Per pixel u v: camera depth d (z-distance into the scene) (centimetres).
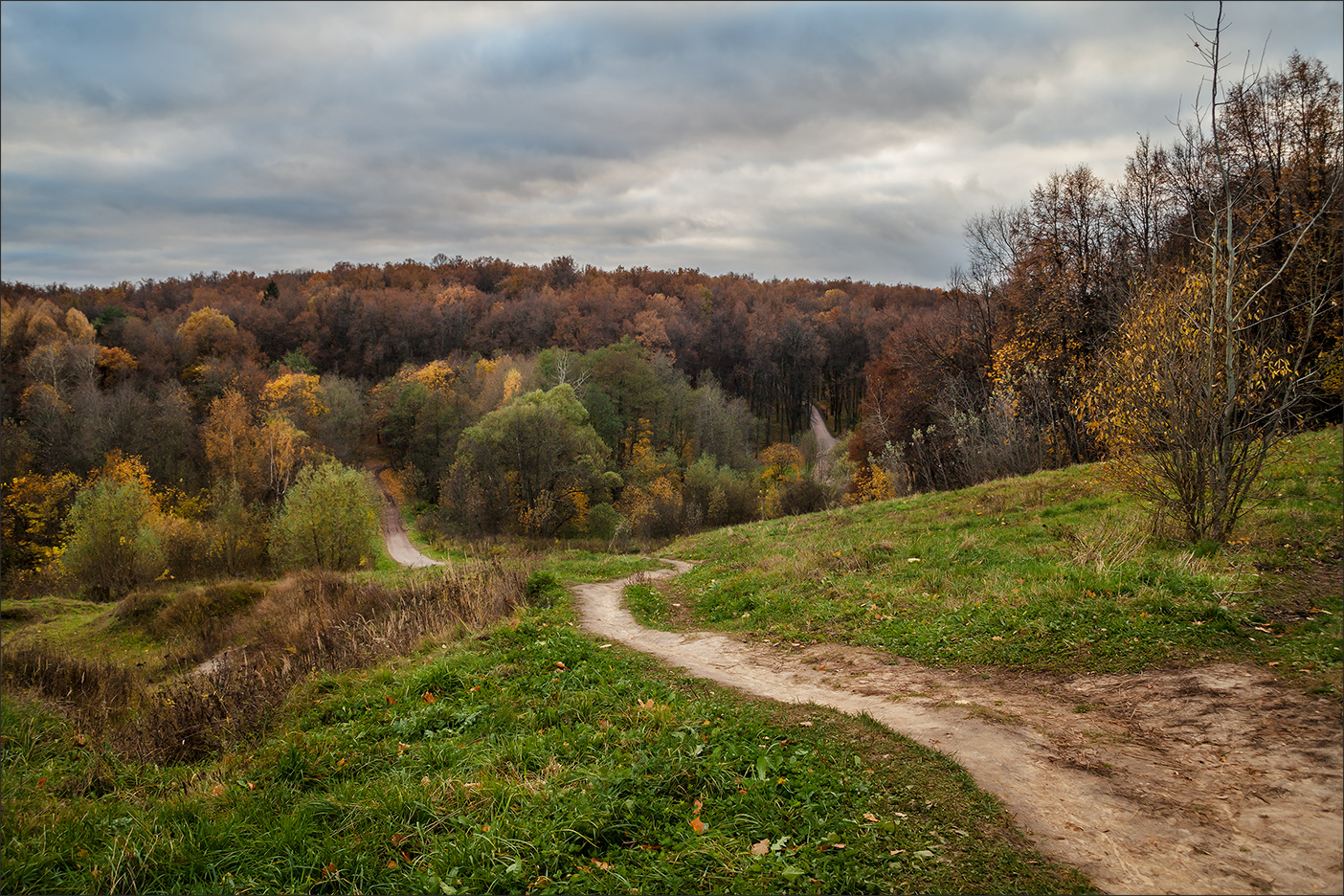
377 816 537
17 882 496
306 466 3753
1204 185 1962
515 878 439
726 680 862
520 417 4934
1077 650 750
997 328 3459
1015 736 579
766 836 464
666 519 5041
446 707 786
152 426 5725
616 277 12788
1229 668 642
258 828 546
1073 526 1295
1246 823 427
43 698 1153
